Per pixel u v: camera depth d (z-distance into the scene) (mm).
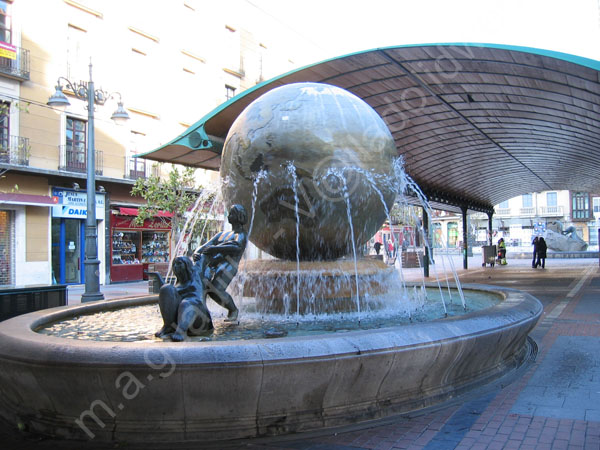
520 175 24875
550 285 16312
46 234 20484
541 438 3617
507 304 5812
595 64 8078
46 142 20422
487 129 15086
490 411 4172
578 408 4258
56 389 3531
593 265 28500
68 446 3525
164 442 3486
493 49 8742
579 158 19984
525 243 59812
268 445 3461
